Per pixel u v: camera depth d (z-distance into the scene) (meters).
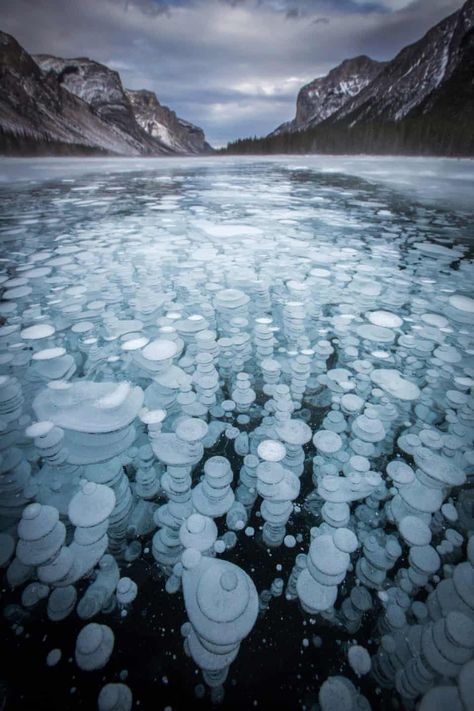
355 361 2.17
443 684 0.82
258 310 2.81
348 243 4.54
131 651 0.91
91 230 5.03
